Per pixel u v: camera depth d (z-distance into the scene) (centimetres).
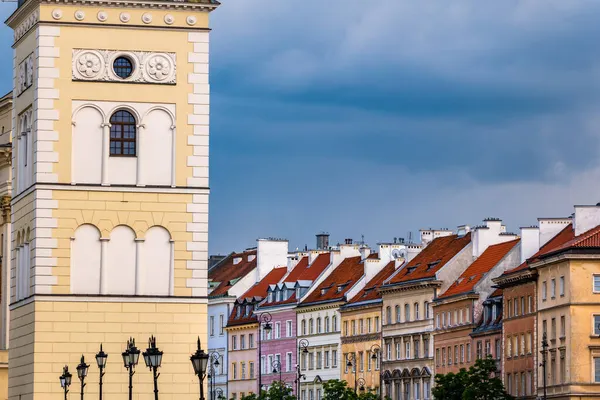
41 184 11150
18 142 11788
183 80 11369
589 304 17050
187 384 11238
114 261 11212
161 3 11338
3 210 13962
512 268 19688
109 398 11138
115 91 11294
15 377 11612
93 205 11212
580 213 17862
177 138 11338
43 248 11131
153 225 11281
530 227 19238
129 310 11206
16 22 11838
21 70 11719
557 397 17288
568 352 17075
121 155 11288
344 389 19675
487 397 17450
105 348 11162
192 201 11331
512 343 18600
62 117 11212
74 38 11256
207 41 11406
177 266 11288
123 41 11312
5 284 13925
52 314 11125
